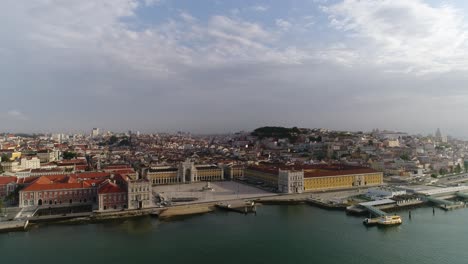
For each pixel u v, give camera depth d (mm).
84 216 197875
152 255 143125
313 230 177625
